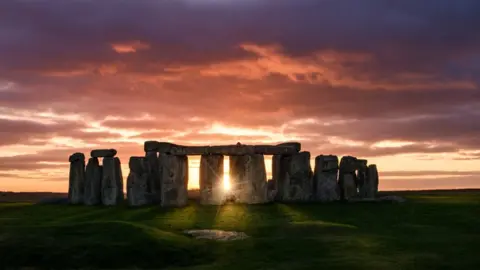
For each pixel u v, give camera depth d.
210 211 61.41
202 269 41.00
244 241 47.22
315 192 67.56
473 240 46.78
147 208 64.38
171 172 65.44
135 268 41.97
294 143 69.94
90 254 43.31
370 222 55.16
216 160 66.19
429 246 45.16
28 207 69.31
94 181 70.94
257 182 65.31
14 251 43.75
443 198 68.69
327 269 39.81
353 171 68.12
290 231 50.75
